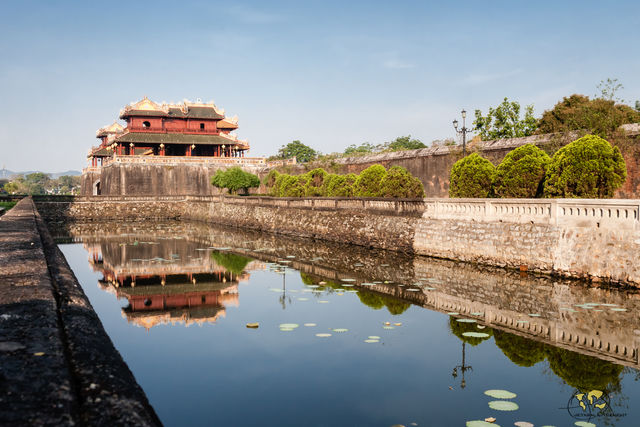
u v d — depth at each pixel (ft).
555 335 34.09
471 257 63.98
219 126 243.40
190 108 224.12
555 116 115.75
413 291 48.47
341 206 95.35
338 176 110.22
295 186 129.80
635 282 45.19
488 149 95.20
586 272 49.83
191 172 200.13
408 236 76.18
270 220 122.21
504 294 46.03
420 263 65.98
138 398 11.94
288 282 55.16
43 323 14.88
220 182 172.35
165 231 127.85
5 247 34.55
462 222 66.28
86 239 106.52
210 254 80.94
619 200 46.75
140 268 68.08
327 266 65.72
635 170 70.79
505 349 31.50
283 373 27.86
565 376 27.14
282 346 32.73
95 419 9.67
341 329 35.76
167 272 64.75
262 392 25.27
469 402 23.88
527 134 132.26
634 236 45.62
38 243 37.52
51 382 10.26
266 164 209.36
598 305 40.83
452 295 46.39
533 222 56.34
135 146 215.92
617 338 33.30
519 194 65.10
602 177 54.03
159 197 179.32
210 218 161.79
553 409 23.12
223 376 27.50
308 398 24.44
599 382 26.32
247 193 188.44
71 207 168.04
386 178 86.48
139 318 41.06
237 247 90.48
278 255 78.28
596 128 76.84
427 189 111.75
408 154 117.08
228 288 53.36
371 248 83.61
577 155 55.62
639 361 29.27
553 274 53.11
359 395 24.79
